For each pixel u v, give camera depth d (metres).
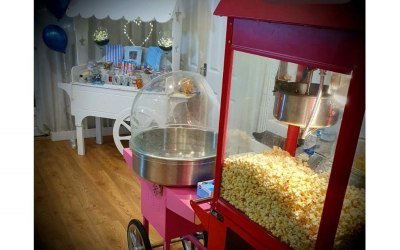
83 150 3.69
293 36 0.80
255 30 0.92
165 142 1.67
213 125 2.15
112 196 2.87
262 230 1.00
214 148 1.63
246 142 1.25
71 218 2.53
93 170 3.34
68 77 3.95
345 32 0.69
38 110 4.07
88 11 3.37
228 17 1.02
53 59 3.87
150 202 1.70
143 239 1.76
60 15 3.55
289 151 1.18
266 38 0.89
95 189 2.97
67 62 3.92
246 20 0.95
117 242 2.28
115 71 3.64
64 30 3.81
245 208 1.07
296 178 1.00
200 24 3.28
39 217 2.51
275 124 1.27
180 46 3.57
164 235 1.59
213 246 1.22
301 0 0.78
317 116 0.95
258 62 1.34
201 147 1.64
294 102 1.00
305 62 0.78
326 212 0.81
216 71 3.06
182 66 3.69
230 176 1.13
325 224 0.82
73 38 3.85
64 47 3.67
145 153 1.50
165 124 2.20
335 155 0.77
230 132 1.18
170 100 2.55
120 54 3.76
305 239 0.88
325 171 0.99
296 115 1.01
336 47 0.71
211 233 1.22
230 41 1.03
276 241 0.96
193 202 1.30
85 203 2.75
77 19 3.64
